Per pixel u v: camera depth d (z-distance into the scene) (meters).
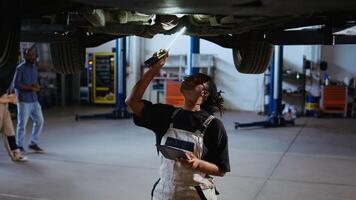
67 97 12.34
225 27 3.52
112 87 11.41
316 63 10.30
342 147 6.06
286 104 10.41
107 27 3.36
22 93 5.04
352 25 3.20
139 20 3.20
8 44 2.29
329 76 10.36
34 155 5.18
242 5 2.24
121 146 5.89
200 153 1.84
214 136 1.85
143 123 2.00
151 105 2.00
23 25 3.00
